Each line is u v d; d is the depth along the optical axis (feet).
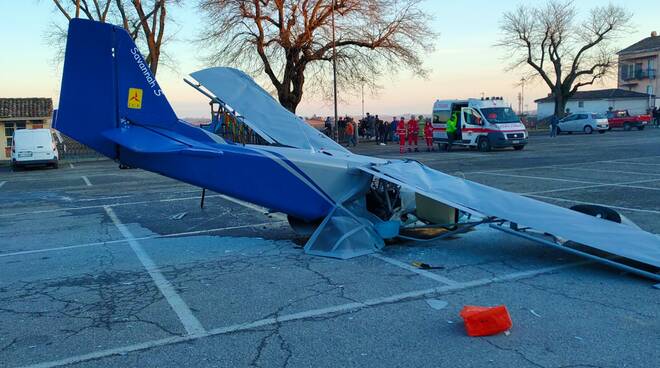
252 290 17.75
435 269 19.54
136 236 27.48
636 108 204.54
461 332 13.82
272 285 18.21
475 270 19.31
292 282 18.48
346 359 12.45
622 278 17.93
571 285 17.34
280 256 22.21
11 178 67.87
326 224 22.89
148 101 22.72
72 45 21.24
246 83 27.07
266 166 22.85
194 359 12.69
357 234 22.34
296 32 105.50
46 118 114.73
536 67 177.88
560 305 15.53
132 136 21.80
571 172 51.24
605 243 18.38
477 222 22.90
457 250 22.22
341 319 14.92
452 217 23.70
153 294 17.72
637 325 13.97
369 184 24.22
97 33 21.47
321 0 104.73
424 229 25.25
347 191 23.84
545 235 22.00
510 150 85.92
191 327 14.71
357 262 20.77
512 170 54.95
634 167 54.03
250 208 35.47
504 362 12.05
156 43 109.60
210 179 22.36
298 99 113.29
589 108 217.15
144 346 13.53
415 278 18.51
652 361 11.93
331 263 20.79
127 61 22.17
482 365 11.94
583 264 19.69
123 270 20.93
